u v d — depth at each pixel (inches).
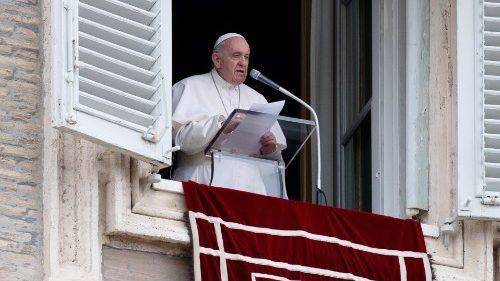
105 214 1504.7
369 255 1560.0
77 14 1477.6
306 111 1847.9
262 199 1545.3
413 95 1641.2
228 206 1533.0
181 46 2080.5
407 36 1653.5
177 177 1620.3
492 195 1574.8
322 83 1840.6
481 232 1599.4
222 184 1595.7
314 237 1546.5
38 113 1508.4
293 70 2050.9
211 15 2080.5
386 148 1659.7
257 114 1557.6
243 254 1515.7
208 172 1610.5
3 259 1464.1
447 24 1649.9
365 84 1754.4
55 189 1480.1
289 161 1619.1
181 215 1525.6
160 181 1526.8
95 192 1497.3
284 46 2058.3
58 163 1488.7
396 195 1640.0
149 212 1515.7
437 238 1599.4
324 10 1852.9
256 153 1600.6
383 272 1557.6
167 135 1507.1
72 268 1472.7
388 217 1582.2
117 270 1503.4
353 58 1795.0
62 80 1461.6
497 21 1610.5
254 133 1578.5
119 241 1510.8
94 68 1485.0
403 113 1654.8
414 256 1571.1
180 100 1665.8
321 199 1609.3
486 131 1592.0
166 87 1514.5
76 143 1502.2
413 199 1617.9
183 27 2081.7
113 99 1492.4
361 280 1546.5
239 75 1697.8
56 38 1467.8
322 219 1560.0
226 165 1600.6
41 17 1529.3
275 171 1608.0
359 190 1747.0
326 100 1835.6
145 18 1528.1
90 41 1491.1
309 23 1889.8
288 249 1534.2
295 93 2042.3
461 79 1600.6
